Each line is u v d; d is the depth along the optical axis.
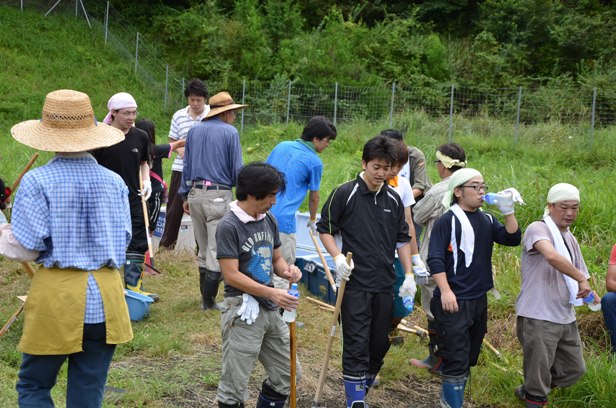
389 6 27.98
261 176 3.80
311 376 5.29
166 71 22.69
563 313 4.67
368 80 22.05
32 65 21.34
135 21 26.34
